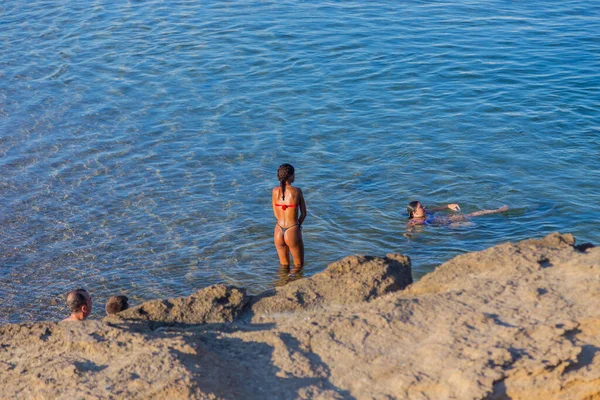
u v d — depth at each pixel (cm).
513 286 604
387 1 2544
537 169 1316
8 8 2584
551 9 2409
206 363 523
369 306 614
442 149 1412
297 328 579
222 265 1061
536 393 489
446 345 528
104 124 1594
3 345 571
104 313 944
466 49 2012
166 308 629
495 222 1151
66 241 1139
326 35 2159
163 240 1133
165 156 1431
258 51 2033
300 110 1630
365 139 1473
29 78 1894
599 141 1412
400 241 1110
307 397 501
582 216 1152
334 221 1174
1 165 1408
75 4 2611
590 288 577
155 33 2230
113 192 1295
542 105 1600
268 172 1350
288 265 1059
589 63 1866
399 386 500
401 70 1862
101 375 510
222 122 1582
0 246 1128
